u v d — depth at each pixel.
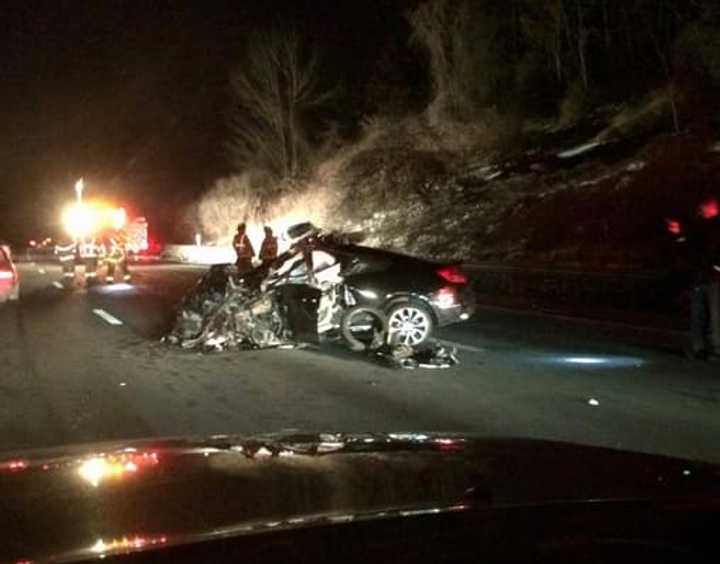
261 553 2.22
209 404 11.03
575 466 3.17
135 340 16.84
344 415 10.32
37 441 9.24
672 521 2.57
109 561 2.15
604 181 31.81
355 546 2.28
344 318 15.03
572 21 43.03
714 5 33.34
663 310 19.31
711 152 28.88
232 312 15.30
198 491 2.71
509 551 2.32
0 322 20.33
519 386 11.92
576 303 21.83
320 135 56.03
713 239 13.77
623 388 11.70
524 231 32.41
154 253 61.72
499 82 45.25
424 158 44.44
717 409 10.42
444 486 2.79
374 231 41.31
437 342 16.05
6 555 2.18
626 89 40.94
